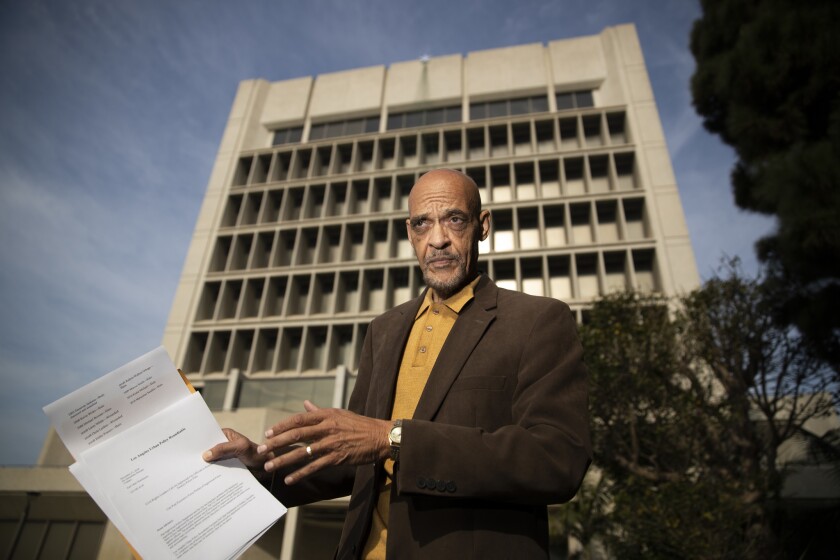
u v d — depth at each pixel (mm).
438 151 33250
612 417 10914
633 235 27984
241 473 1217
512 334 1389
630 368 10711
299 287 30781
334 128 36156
